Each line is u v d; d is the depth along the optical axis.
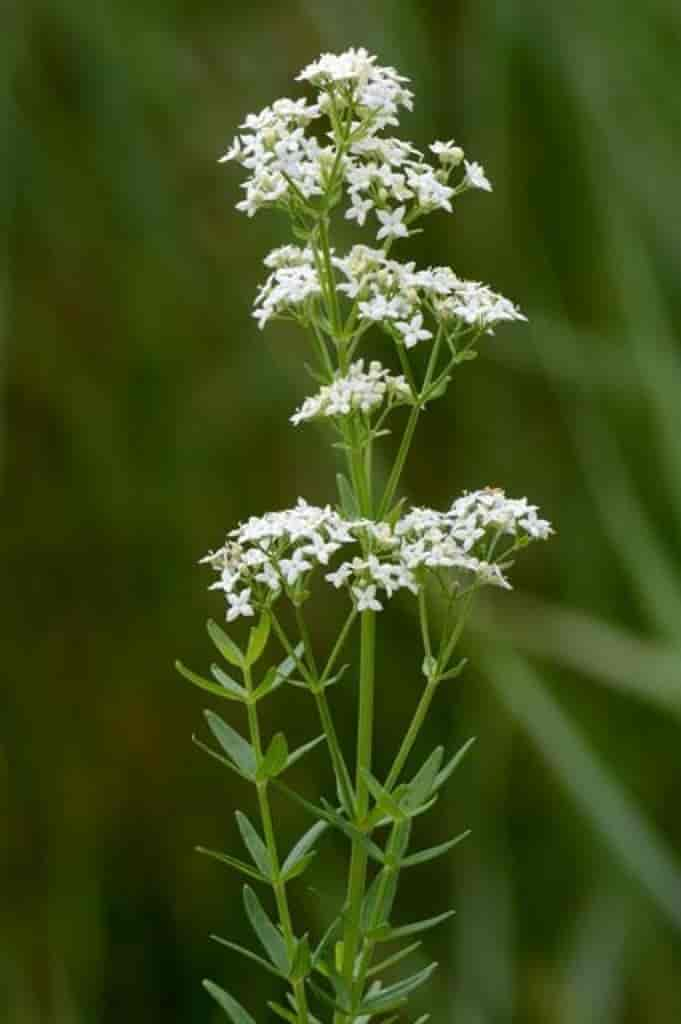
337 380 0.62
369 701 0.62
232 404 1.00
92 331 1.00
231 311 0.98
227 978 0.98
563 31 0.97
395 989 0.62
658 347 0.93
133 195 0.96
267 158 0.62
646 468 0.98
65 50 0.94
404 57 0.95
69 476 1.00
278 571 0.63
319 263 0.63
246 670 0.63
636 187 0.96
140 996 0.97
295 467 1.00
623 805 0.88
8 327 0.93
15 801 0.99
